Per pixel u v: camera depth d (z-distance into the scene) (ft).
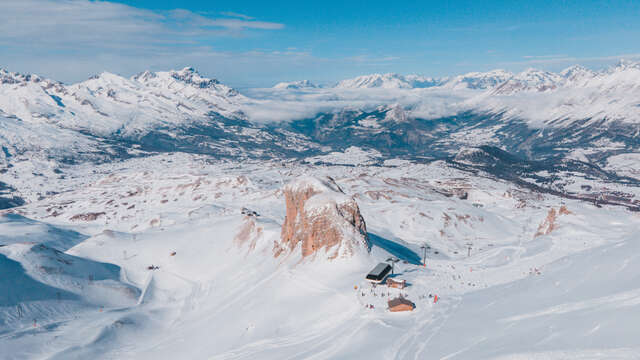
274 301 417.28
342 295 375.66
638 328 196.03
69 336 426.51
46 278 561.43
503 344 217.56
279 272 504.84
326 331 314.96
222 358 321.52
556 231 644.69
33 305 495.41
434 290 366.63
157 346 402.72
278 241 610.65
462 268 476.95
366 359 241.35
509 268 449.48
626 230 593.01
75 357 379.35
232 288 541.34
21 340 409.49
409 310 312.71
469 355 215.10
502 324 251.19
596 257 379.96
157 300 581.53
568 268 373.40
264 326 367.04
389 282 378.53
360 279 408.26
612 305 237.04
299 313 369.50
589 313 233.55
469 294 346.54
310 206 530.27
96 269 652.89
